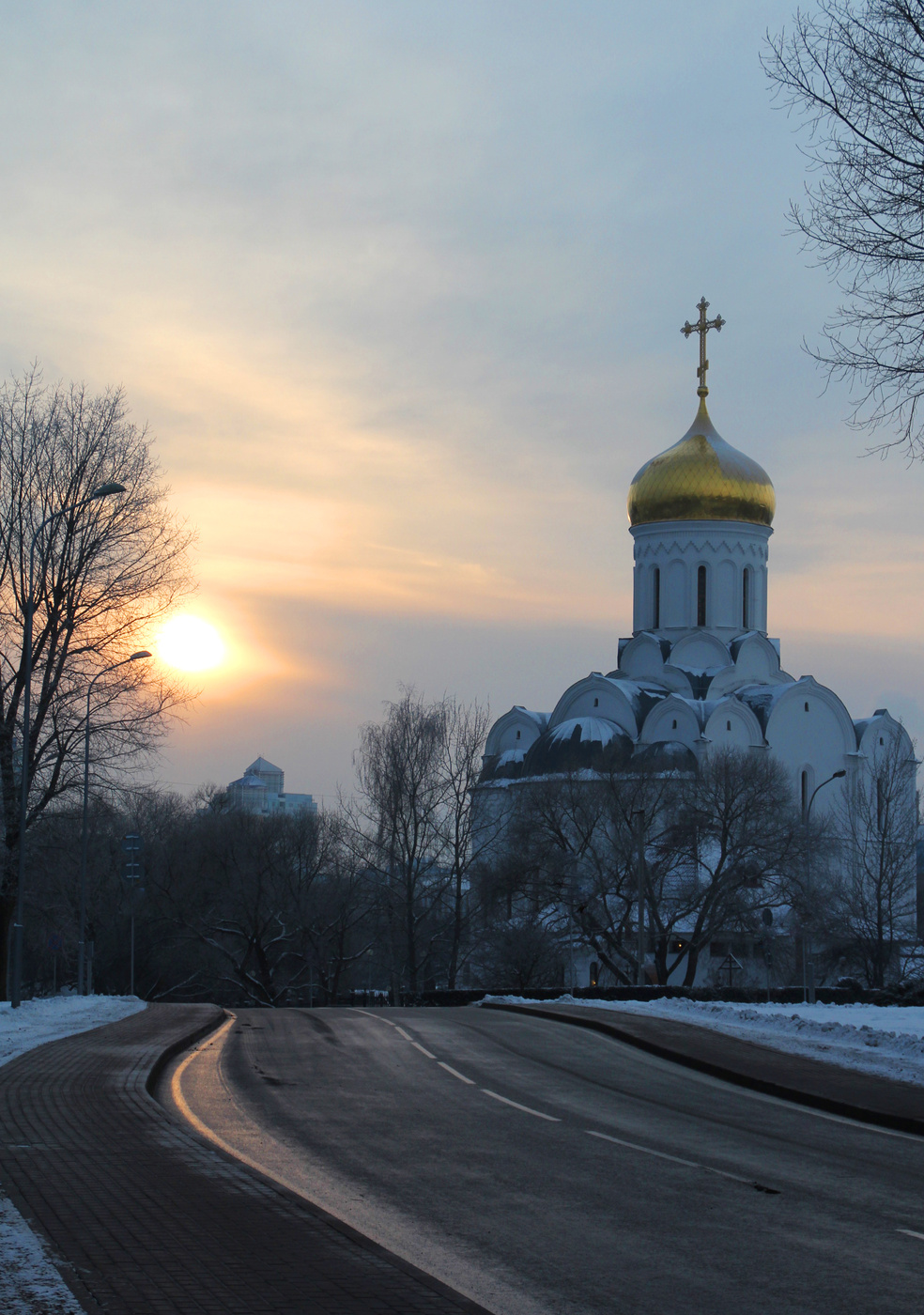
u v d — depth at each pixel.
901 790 70.56
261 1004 69.12
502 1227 10.62
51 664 37.12
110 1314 7.57
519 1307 8.51
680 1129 15.68
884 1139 15.19
